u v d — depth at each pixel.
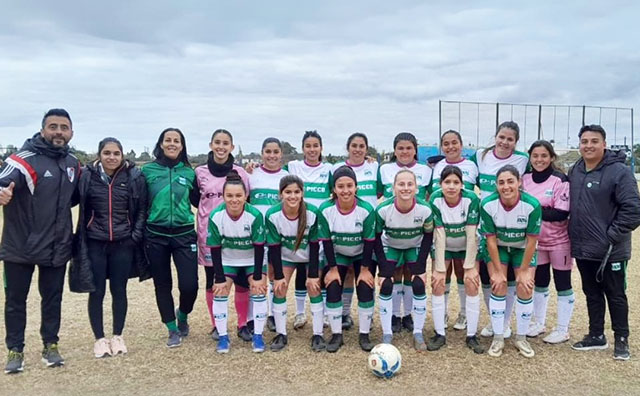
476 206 5.44
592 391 4.47
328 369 4.98
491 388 4.54
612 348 5.47
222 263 5.52
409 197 5.17
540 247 5.62
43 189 4.82
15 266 4.86
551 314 6.73
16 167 4.66
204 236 5.83
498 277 5.34
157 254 5.48
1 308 7.11
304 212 5.38
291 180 5.24
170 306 5.61
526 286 5.26
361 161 6.33
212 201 5.74
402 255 5.77
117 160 5.18
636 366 4.99
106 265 5.34
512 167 5.17
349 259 5.72
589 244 5.16
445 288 6.05
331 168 6.29
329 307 5.48
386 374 4.72
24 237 4.79
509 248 5.44
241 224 5.36
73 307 7.20
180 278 5.57
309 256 5.55
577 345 5.45
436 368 4.98
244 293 5.81
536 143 5.56
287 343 5.71
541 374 4.82
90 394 4.47
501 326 5.34
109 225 5.19
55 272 5.03
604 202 5.10
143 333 6.10
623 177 5.01
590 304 5.40
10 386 4.63
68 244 5.03
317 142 6.16
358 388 4.56
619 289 5.14
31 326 6.38
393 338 5.87
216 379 4.77
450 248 5.77
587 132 5.16
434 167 6.48
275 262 5.47
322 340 5.54
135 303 7.46
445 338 5.73
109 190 5.17
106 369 5.00
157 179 5.44
